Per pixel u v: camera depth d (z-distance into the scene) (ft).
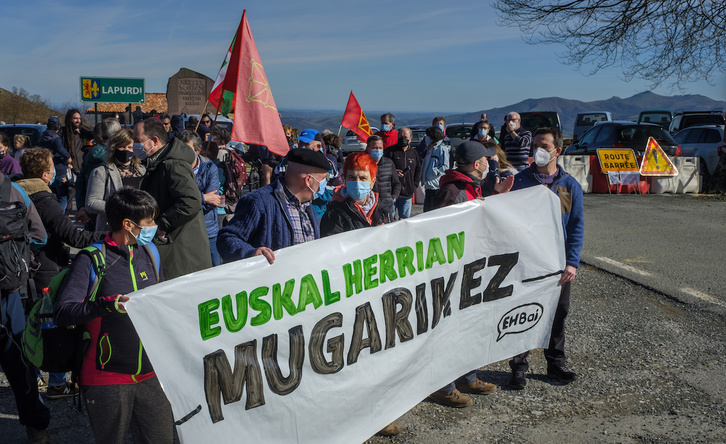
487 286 12.41
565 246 13.97
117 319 8.45
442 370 11.96
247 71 15.92
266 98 16.12
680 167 48.73
